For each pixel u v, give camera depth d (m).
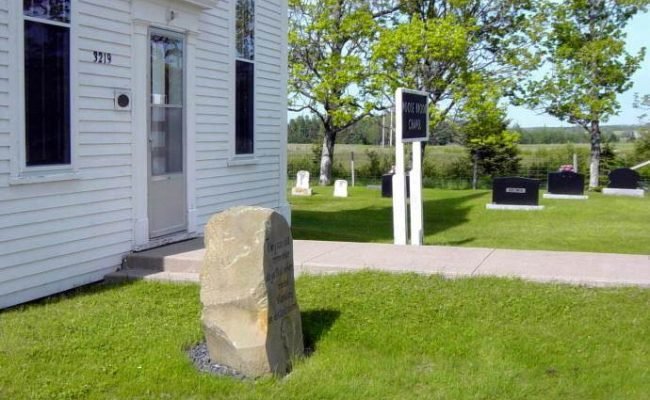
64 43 7.55
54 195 7.52
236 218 5.41
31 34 7.15
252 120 11.65
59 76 7.50
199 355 5.69
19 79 6.98
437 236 13.91
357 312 6.57
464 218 17.27
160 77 9.21
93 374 5.22
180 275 8.18
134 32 8.55
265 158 12.10
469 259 8.39
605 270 7.62
